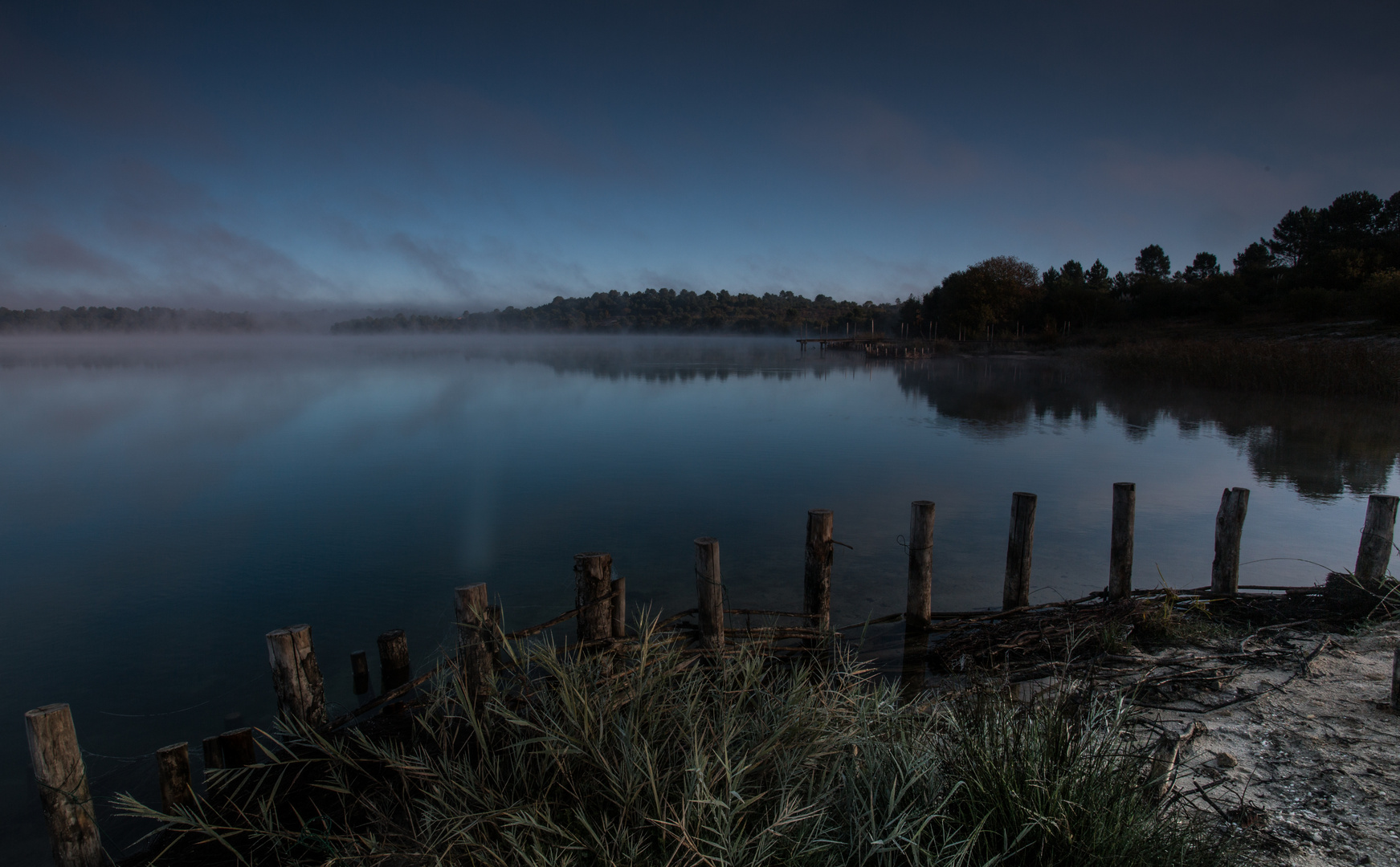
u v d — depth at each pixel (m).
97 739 5.39
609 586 5.64
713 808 2.63
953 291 66.56
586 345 114.94
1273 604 6.63
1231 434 18.09
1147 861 2.46
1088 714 3.29
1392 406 21.80
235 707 5.84
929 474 14.08
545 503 12.25
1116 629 6.03
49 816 3.56
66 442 19.16
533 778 3.11
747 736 3.21
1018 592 7.01
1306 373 24.92
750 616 6.72
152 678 6.34
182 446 18.39
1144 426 19.70
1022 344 58.12
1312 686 4.68
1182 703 4.54
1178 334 47.47
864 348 74.00
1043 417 21.89
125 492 13.48
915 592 6.72
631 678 3.59
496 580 8.58
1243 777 3.54
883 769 2.94
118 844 4.14
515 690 4.21
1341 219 70.94
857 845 2.54
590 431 20.23
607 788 2.89
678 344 116.25
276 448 18.03
